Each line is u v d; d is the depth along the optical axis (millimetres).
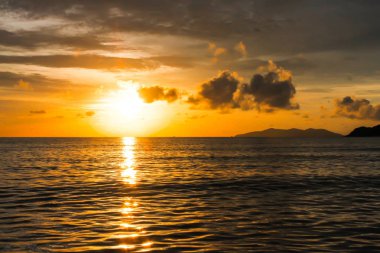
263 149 145250
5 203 28969
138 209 26781
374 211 26094
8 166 64062
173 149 150250
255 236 19453
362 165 67250
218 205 28484
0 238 18859
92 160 81562
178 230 20656
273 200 30828
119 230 20609
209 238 19047
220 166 65625
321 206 28109
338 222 22609
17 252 16688
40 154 104688
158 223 22328
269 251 16969
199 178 46938
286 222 22609
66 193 34281
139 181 43719
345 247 17547
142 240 18672
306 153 112688
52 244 17906
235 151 128625
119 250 17047
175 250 17078
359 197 32469
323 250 17125
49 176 48719
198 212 25719
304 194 34281
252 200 30859
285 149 144375
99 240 18625
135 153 116625
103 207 27531
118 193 34469
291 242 18359
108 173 53156
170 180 44750
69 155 101188
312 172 54625
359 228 21109
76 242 18266
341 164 69688
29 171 55531
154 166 65938
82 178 46562
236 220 23203
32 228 20938
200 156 98312
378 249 17250
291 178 46969
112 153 115750
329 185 40531
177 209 26812
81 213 25266
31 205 28188
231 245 17859
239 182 42969
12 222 22391
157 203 29312
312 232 20250
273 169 59500
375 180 44938
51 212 25562
